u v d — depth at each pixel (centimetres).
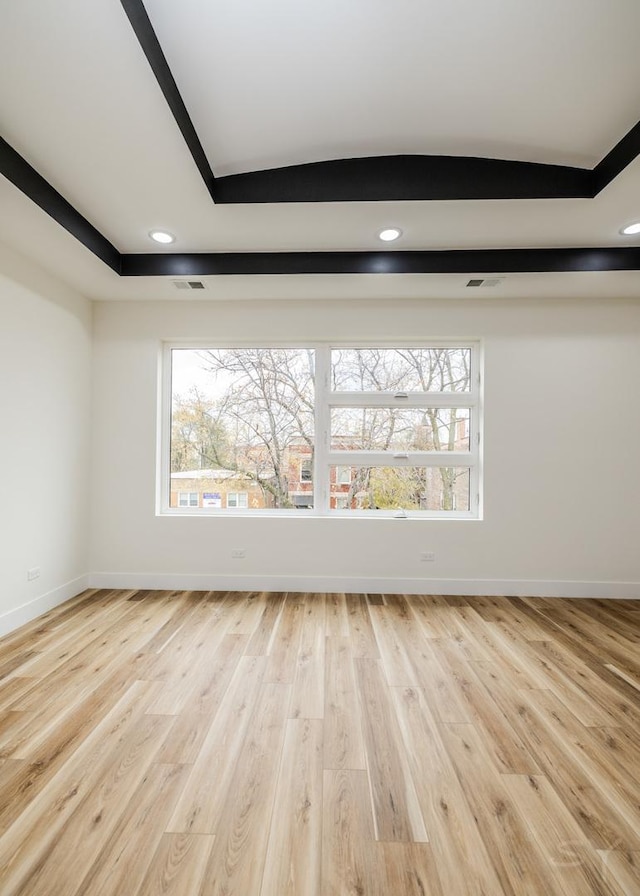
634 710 199
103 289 338
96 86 161
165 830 134
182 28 153
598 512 354
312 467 378
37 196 214
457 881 119
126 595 348
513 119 198
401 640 269
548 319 354
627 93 181
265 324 362
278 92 182
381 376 378
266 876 120
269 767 160
